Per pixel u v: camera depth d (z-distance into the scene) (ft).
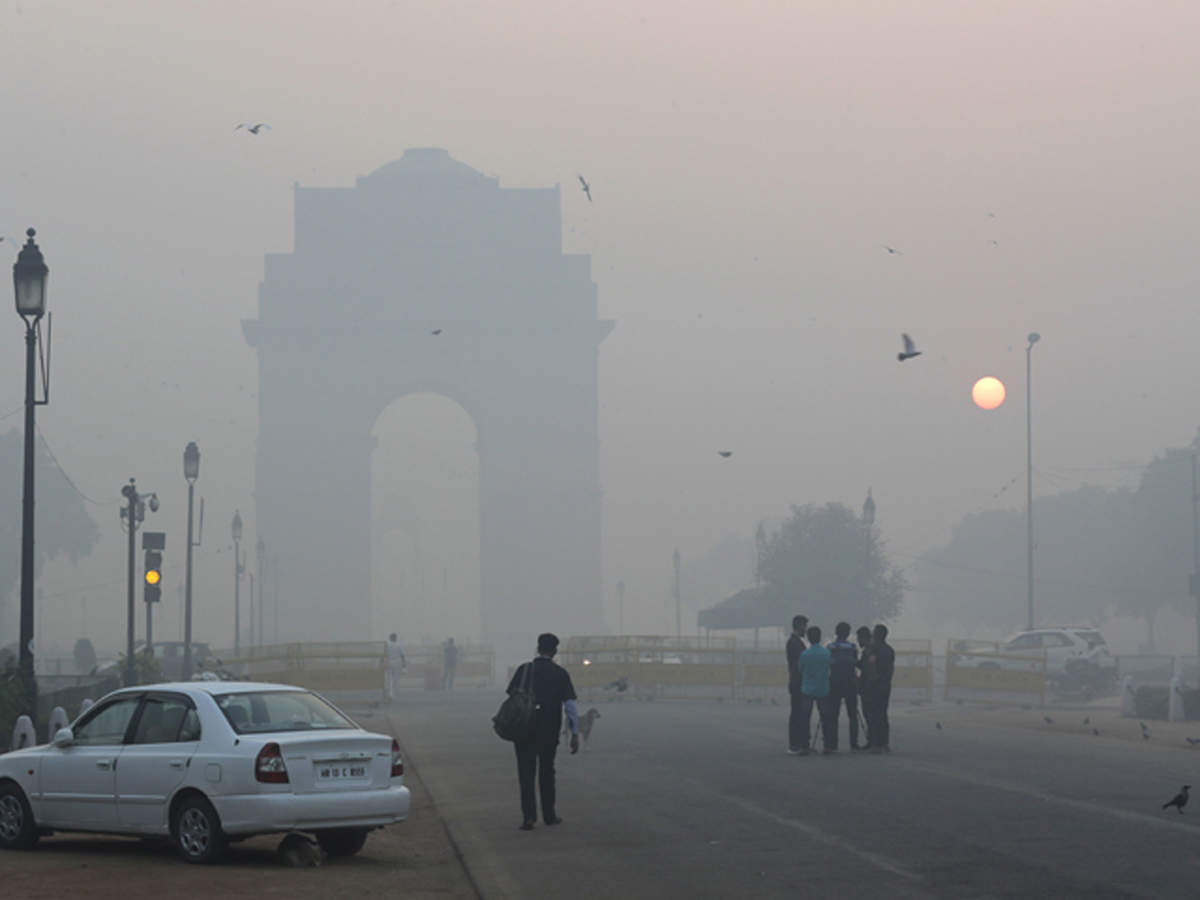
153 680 139.03
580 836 50.75
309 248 382.83
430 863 47.34
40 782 49.93
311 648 181.37
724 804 58.13
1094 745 87.35
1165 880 38.63
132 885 42.16
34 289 82.43
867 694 82.02
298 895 40.83
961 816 52.26
